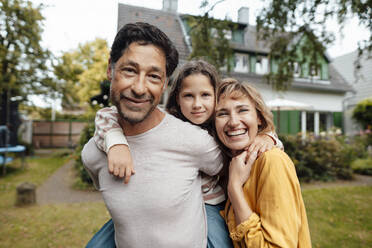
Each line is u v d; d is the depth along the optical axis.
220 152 1.13
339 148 7.42
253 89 1.10
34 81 11.24
